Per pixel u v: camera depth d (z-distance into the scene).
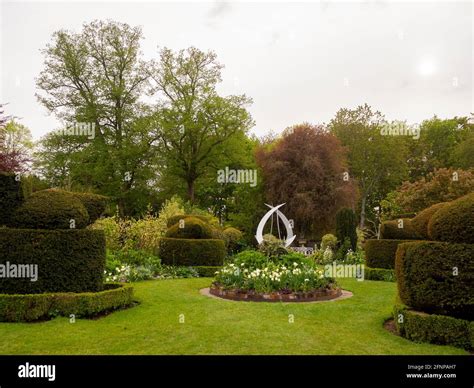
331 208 26.25
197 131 28.80
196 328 6.22
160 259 13.91
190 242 14.09
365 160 34.97
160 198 30.05
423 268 5.96
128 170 26.47
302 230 27.39
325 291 9.02
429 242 5.99
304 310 7.61
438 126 38.62
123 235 15.71
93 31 26.31
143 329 6.15
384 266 13.27
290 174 26.69
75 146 25.52
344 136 34.91
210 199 35.31
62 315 6.76
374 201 37.84
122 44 26.83
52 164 24.78
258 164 28.42
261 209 27.67
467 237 5.71
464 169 32.94
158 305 8.03
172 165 29.02
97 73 26.53
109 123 26.66
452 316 5.88
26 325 6.27
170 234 14.87
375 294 9.78
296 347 5.41
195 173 30.47
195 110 28.44
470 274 5.59
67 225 7.45
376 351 5.31
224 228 22.61
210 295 9.38
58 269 7.18
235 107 29.05
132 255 13.61
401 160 34.56
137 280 11.77
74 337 5.70
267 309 7.64
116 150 25.67
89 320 6.67
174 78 28.31
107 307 7.19
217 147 29.81
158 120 26.81
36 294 6.81
